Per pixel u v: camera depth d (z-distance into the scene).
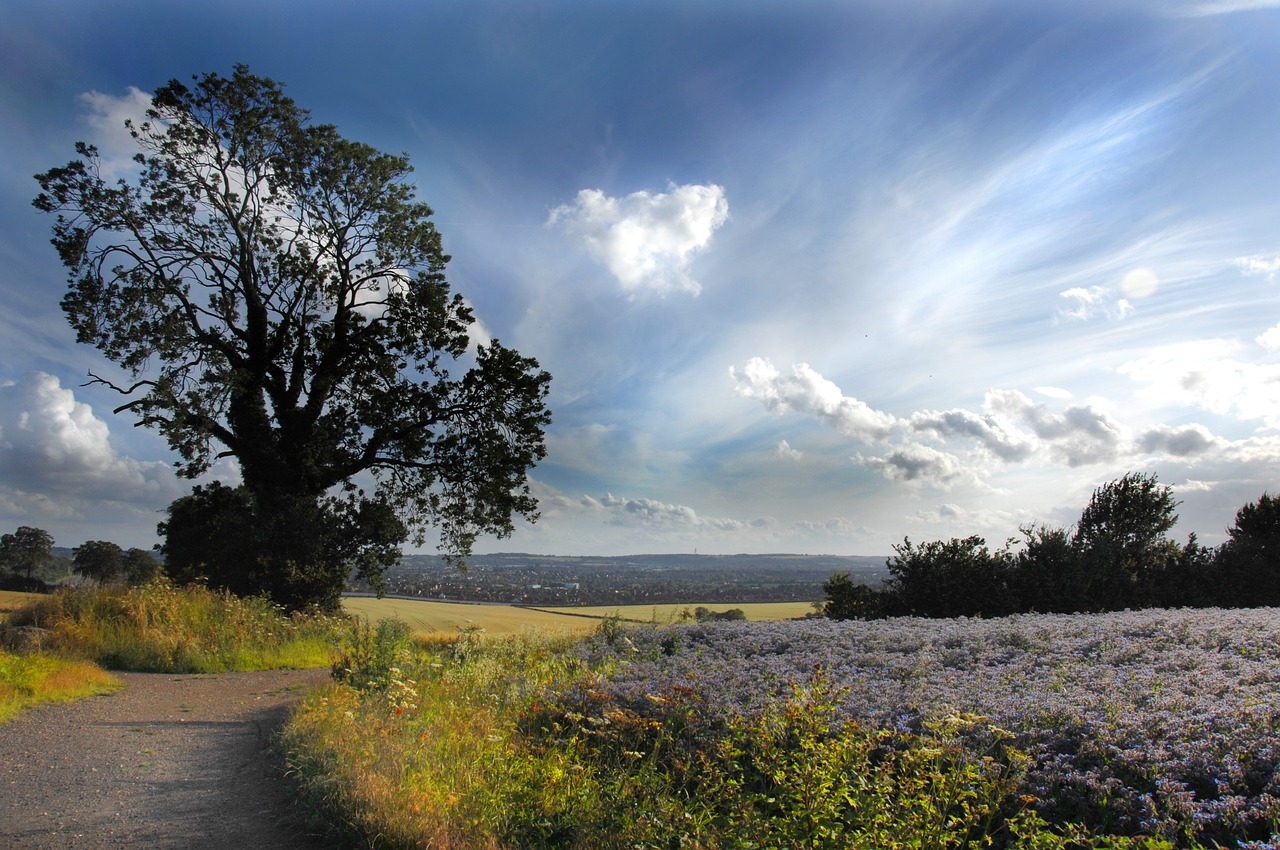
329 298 30.86
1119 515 23.73
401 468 30.92
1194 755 4.99
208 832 5.57
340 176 30.06
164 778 7.07
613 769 6.23
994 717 6.04
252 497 28.55
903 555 21.38
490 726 7.36
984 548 20.95
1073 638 11.08
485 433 29.84
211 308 29.36
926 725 5.74
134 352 26.97
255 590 26.89
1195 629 11.10
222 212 29.17
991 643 10.78
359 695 9.88
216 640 16.89
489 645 13.66
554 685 9.19
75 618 16.09
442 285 31.55
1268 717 5.55
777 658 10.29
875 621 15.09
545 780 5.83
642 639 13.83
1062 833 4.72
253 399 28.89
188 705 11.19
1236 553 23.98
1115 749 5.20
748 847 4.75
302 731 8.09
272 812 6.06
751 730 6.22
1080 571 20.38
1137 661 8.97
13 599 33.12
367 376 30.77
